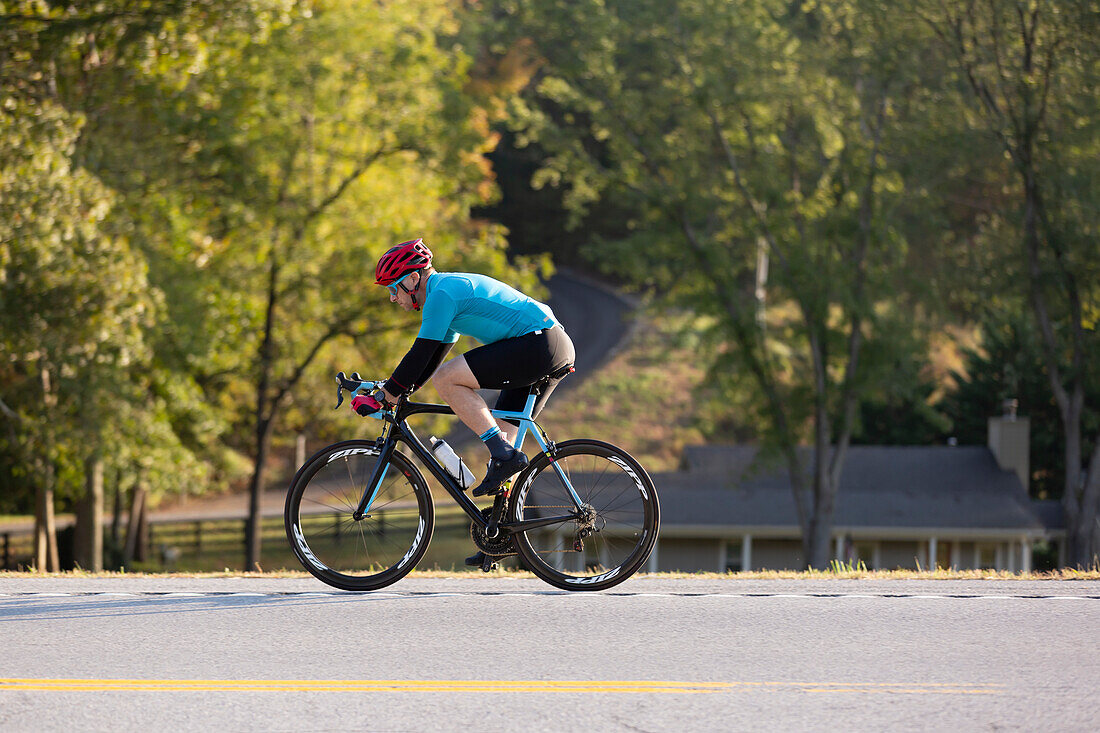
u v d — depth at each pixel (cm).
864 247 4981
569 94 5309
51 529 4234
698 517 5581
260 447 4984
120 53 3562
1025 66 4547
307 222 4734
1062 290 4706
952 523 5506
